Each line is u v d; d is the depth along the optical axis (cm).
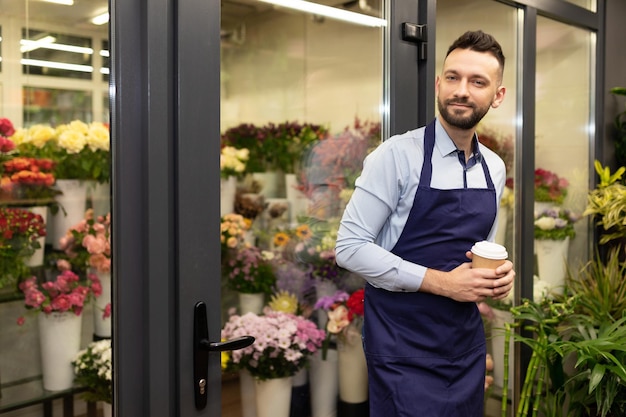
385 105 208
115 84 142
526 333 260
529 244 261
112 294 145
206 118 151
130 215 143
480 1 245
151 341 144
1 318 137
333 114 270
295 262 232
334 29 266
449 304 165
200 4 150
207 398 154
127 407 144
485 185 171
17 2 136
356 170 248
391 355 163
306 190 262
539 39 277
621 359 216
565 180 296
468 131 164
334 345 209
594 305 259
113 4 141
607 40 306
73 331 145
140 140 144
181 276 148
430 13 210
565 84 293
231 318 208
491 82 161
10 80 136
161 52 144
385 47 206
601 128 308
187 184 148
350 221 163
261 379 191
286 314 213
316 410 205
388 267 158
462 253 167
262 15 286
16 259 138
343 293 221
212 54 152
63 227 143
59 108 141
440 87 165
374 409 168
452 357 167
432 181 163
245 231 238
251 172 278
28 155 138
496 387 254
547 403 245
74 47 142
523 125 258
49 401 143
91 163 144
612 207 280
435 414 163
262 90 314
